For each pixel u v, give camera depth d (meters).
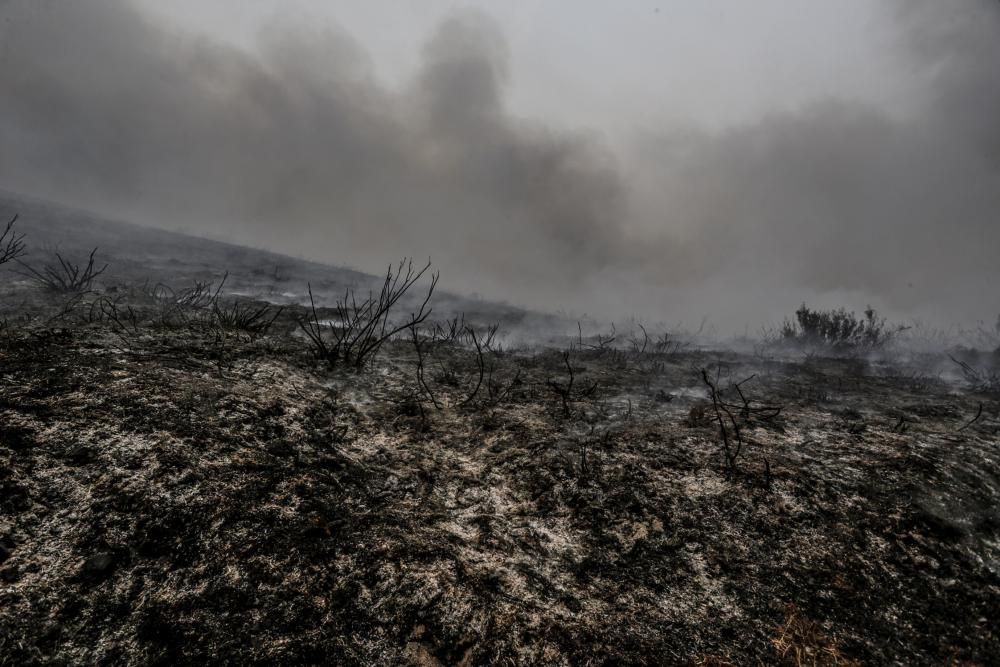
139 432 1.80
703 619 1.49
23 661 1.07
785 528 1.87
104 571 1.30
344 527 1.66
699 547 1.78
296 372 2.88
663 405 3.20
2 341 2.37
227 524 1.53
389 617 1.38
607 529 1.87
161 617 1.23
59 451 1.62
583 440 2.54
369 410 2.67
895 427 2.87
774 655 1.37
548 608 1.49
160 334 3.07
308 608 1.34
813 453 2.45
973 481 2.20
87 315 3.37
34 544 1.31
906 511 1.95
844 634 1.44
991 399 3.79
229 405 2.19
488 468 2.26
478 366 3.89
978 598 1.57
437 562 1.60
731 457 2.32
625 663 1.33
